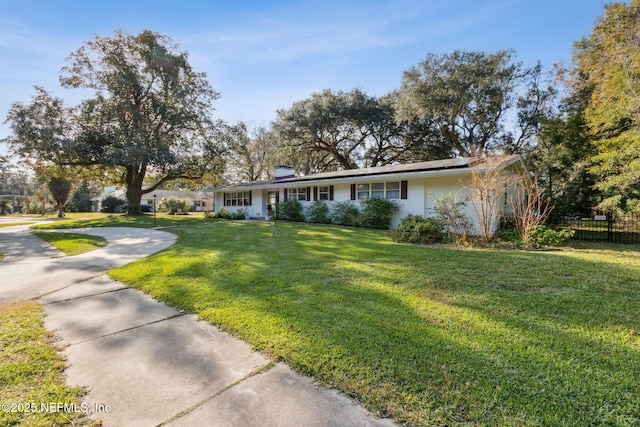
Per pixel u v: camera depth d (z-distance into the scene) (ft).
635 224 32.07
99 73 65.10
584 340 8.89
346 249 23.90
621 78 30.68
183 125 72.13
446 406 6.15
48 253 25.41
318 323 10.11
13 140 58.90
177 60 70.08
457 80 65.98
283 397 6.60
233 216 69.26
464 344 8.62
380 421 5.83
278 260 19.81
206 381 7.27
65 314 11.72
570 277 15.57
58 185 95.81
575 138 41.27
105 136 64.85
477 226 33.12
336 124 88.48
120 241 31.89
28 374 7.53
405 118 75.00
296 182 54.44
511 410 6.01
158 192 155.63
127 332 10.07
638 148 27.45
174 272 17.26
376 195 45.01
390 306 11.57
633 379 6.99
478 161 30.86
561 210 36.52
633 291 13.34
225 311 11.41
